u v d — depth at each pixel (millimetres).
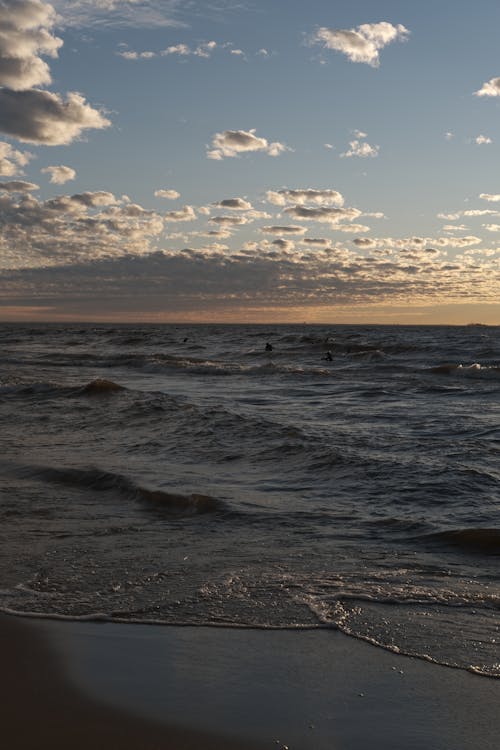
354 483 9430
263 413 17594
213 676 4230
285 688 4074
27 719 3719
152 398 19281
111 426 15109
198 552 6676
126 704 3881
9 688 4070
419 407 18891
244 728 3633
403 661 4414
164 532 7383
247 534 7285
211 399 21359
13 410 18141
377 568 6203
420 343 58688
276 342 64312
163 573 6074
